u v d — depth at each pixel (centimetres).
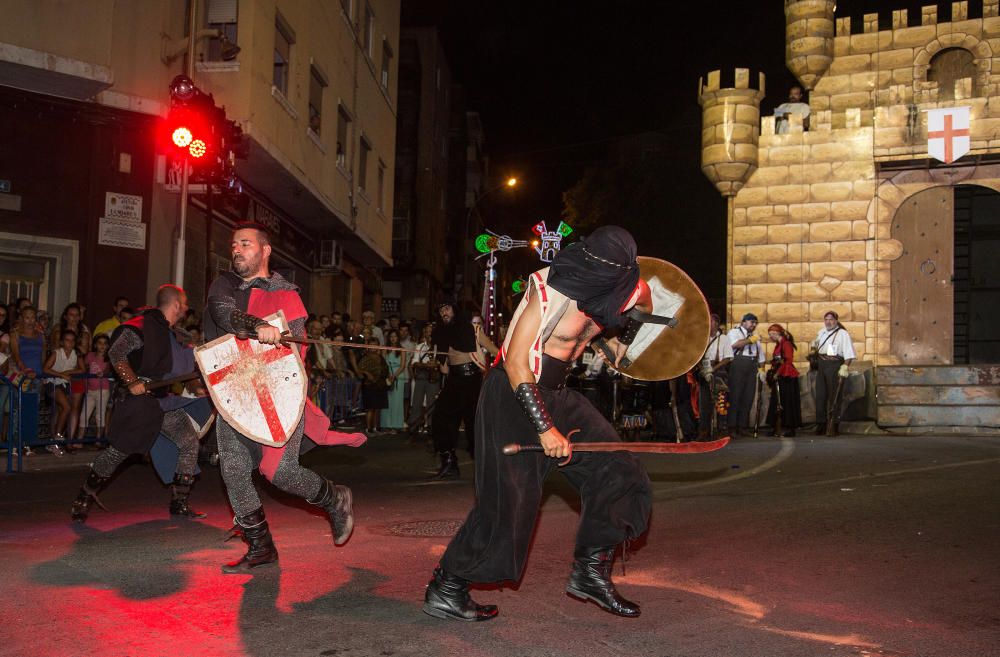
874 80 1877
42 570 516
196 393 1038
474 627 408
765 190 1906
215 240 1777
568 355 406
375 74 2631
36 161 1448
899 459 1081
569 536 619
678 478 920
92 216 1488
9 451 1021
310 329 1582
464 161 5366
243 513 513
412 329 2006
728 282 1927
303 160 1895
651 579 499
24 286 1463
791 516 690
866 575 508
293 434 502
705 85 1927
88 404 1175
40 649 374
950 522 662
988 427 1591
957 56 1841
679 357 459
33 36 1333
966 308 1838
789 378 1540
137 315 696
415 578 497
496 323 1588
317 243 2436
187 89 1270
